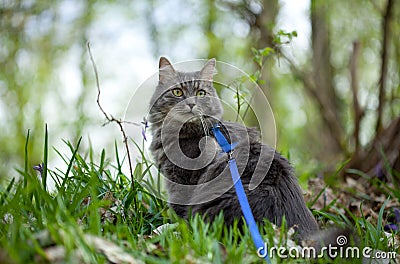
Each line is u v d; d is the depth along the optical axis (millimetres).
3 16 2965
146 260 857
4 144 3254
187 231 972
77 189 1079
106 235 925
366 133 2482
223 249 944
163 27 3154
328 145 2529
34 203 1047
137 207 1178
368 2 2676
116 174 1292
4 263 772
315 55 2871
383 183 1458
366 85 3260
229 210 1077
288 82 3436
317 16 2834
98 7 3119
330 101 2789
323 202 1424
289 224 1068
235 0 2645
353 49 2133
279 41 1468
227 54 3176
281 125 3521
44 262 797
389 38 1979
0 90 3246
